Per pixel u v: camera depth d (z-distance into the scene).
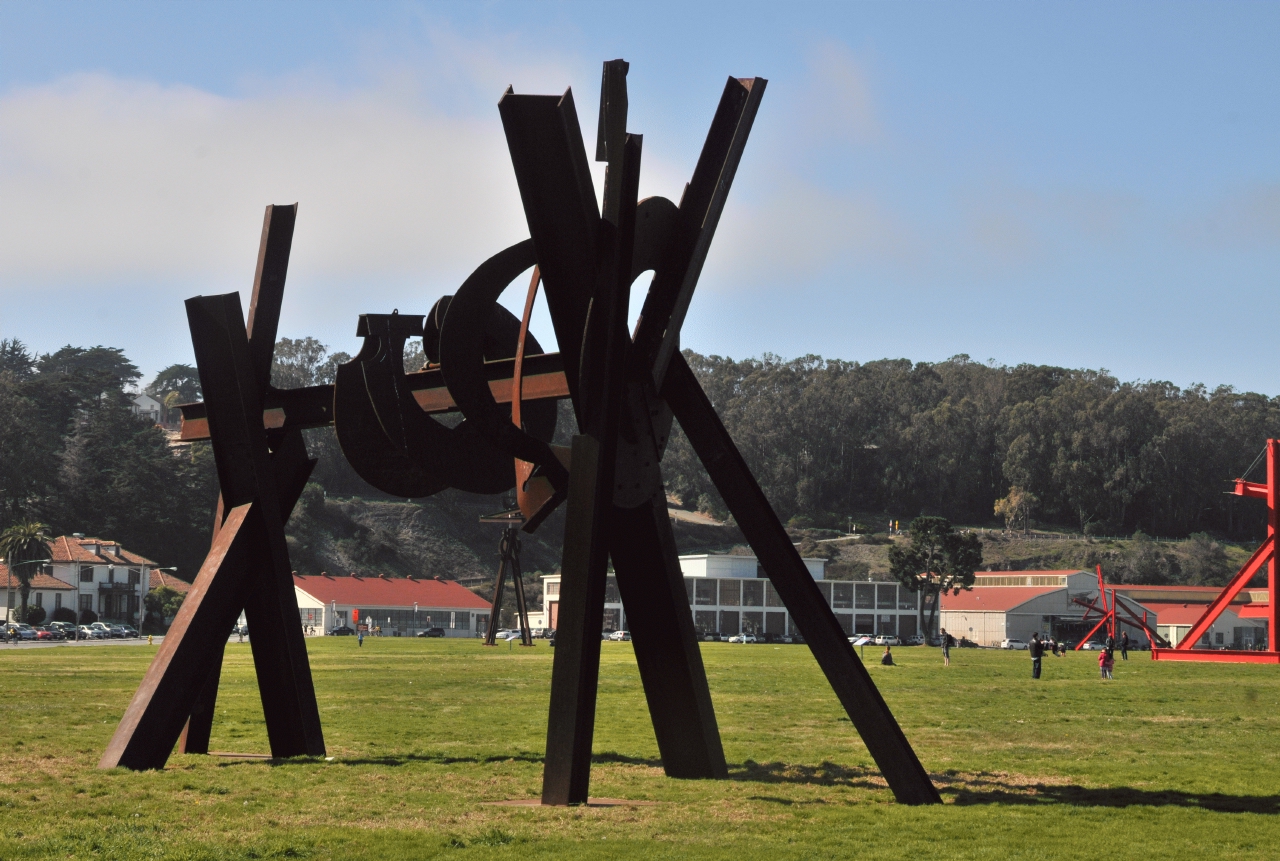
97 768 15.62
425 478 17.67
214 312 17.14
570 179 13.38
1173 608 129.88
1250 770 17.98
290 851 10.70
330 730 23.09
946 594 140.25
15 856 10.37
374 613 135.38
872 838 11.64
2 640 95.75
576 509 13.41
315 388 17.64
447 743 20.78
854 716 14.18
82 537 142.75
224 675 41.78
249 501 17.19
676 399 14.82
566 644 13.37
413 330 17.00
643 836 11.50
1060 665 65.62
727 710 29.23
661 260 14.38
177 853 10.51
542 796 13.41
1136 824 12.73
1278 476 67.38
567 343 13.63
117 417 173.12
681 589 15.41
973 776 16.95
